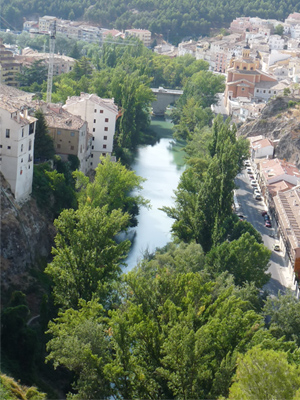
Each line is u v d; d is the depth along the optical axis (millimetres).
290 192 184750
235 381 84188
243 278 131250
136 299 106188
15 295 120125
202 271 127312
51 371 109938
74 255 118625
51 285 129625
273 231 177875
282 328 112062
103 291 111500
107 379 90625
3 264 128375
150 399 89500
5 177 140000
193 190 173625
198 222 153625
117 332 93750
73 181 175875
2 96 148250
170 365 89688
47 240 149375
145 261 129625
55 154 177750
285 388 76625
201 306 100688
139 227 179125
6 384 95688
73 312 102250
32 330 108750
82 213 124812
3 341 107438
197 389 87062
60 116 182875
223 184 153625
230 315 97500
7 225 132000
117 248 121562
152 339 94125
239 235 147125
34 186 153625
